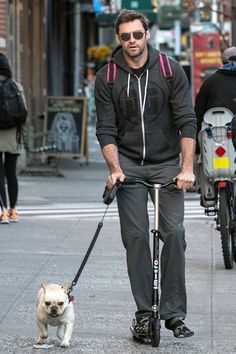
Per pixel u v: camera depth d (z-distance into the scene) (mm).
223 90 13070
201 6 35625
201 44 41062
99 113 8961
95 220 17047
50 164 29750
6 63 16062
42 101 32188
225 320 9969
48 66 36875
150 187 8805
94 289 11344
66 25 44062
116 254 13586
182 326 8828
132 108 8883
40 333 8773
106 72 8945
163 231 8906
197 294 11148
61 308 8477
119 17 8773
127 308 10430
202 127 12719
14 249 13953
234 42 27156
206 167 12547
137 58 8820
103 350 8758
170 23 72625
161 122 8945
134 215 8883
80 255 13508
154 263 8758
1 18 25531
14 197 16625
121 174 8711
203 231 15781
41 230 15789
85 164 30953
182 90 8898
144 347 8883
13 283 11656
